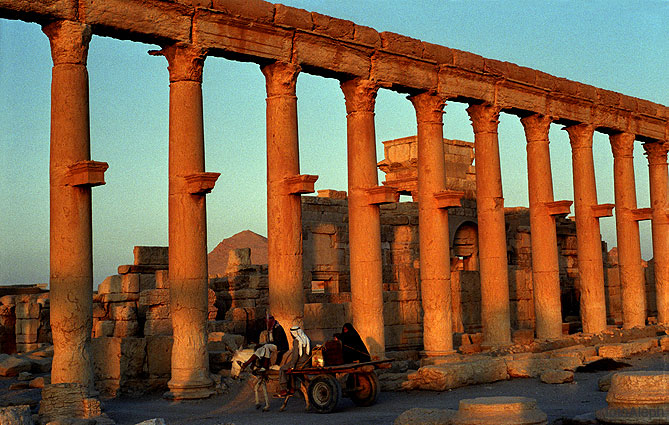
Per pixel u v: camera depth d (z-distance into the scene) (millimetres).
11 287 40469
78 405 18906
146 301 28750
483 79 30391
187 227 22312
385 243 40062
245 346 28172
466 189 45188
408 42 27750
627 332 35438
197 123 22703
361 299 26266
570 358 28125
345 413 19906
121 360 23422
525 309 38031
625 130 38000
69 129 20172
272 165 24797
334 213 39844
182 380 22078
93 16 20656
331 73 26219
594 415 15664
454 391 23562
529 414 14219
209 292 31406
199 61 22766
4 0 19109
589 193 35344
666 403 14469
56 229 20078
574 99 34438
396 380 24703
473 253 44812
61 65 20266
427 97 28672
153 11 21812
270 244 24688
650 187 40906
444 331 27859
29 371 28562
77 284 20047
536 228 32812
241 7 23391
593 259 35031
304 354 20734
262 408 20688
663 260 39812
